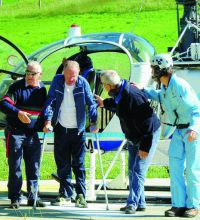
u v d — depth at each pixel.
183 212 16.80
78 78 17.70
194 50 20.41
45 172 26.69
